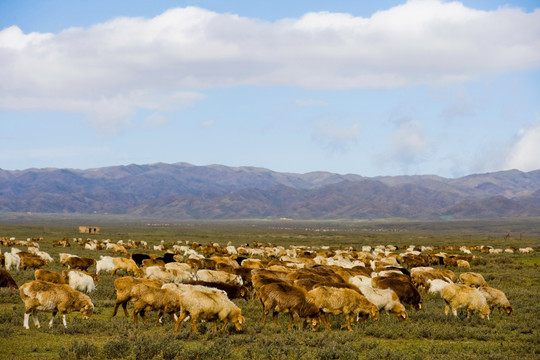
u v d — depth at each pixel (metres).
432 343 18.11
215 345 16.11
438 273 32.41
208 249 65.56
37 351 15.32
